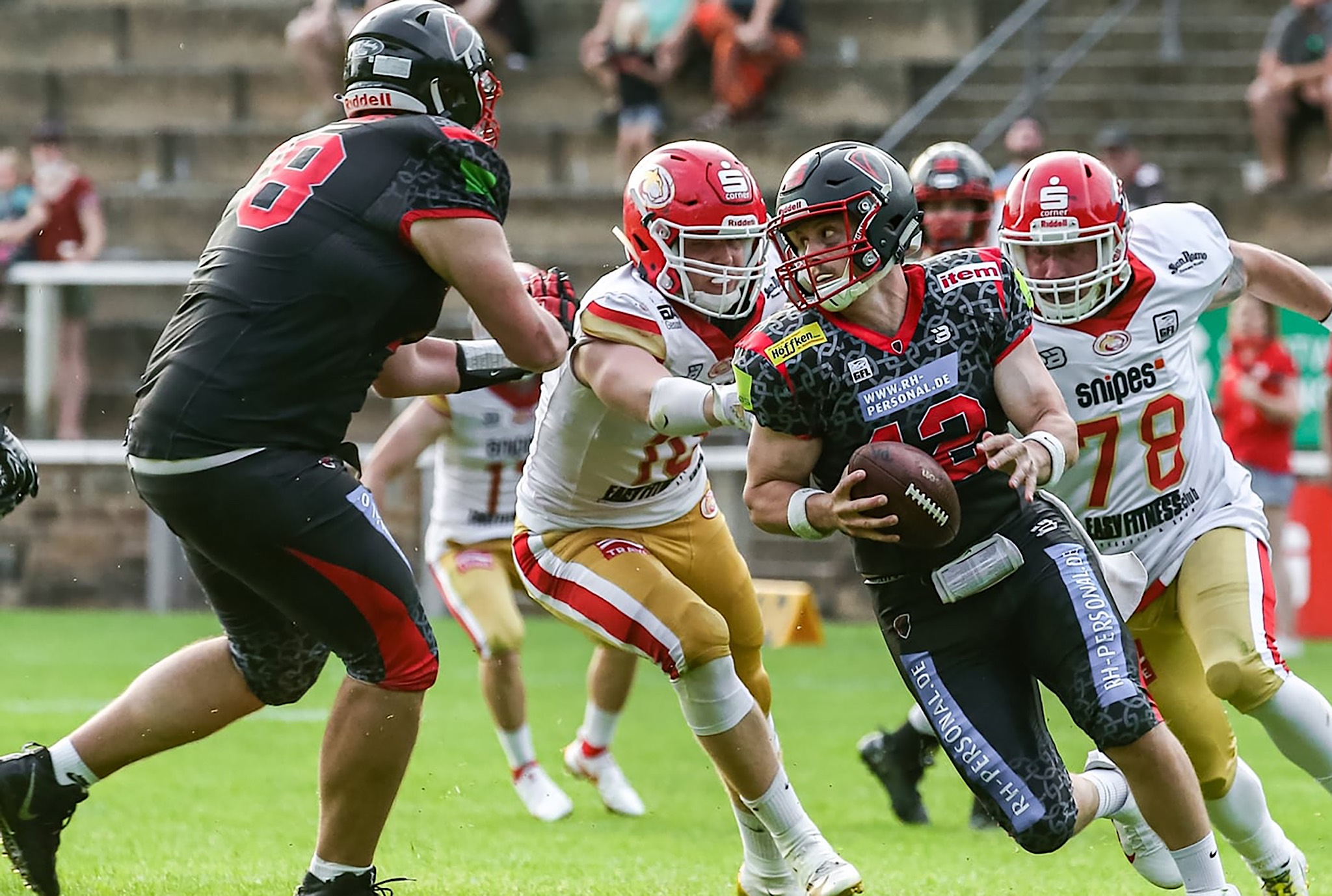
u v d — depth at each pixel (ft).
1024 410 48.03
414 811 76.64
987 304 47.98
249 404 45.83
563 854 66.08
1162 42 197.47
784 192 46.91
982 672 48.67
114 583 162.30
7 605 162.50
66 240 167.53
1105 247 54.19
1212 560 55.36
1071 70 195.52
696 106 193.26
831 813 76.07
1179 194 183.11
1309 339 142.72
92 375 164.76
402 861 63.98
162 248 193.47
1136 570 54.19
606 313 52.54
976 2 199.72
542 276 52.31
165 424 45.96
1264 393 126.93
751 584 58.65
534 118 201.26
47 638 137.69
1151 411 55.88
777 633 135.33
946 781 85.76
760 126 189.47
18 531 162.20
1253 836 55.06
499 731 76.38
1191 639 55.21
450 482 79.36
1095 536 56.85
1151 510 56.29
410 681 47.39
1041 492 49.83
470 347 53.57
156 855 63.21
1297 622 143.02
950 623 48.83
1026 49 197.36
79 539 162.20
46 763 50.78
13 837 50.75
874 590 50.47
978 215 67.77
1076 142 191.42
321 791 48.08
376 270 46.52
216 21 212.02
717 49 188.03
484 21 199.11
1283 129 180.34
